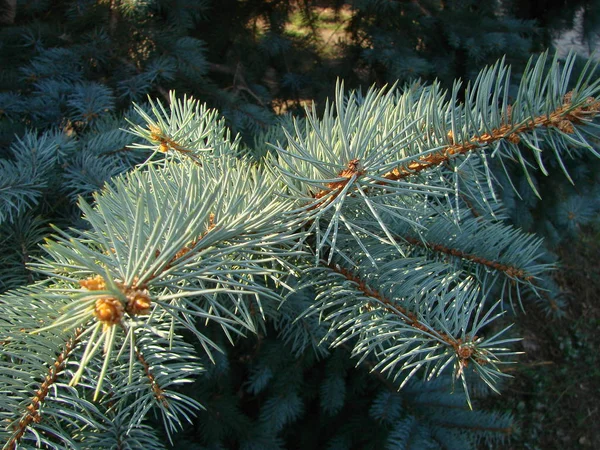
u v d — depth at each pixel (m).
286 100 0.88
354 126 0.23
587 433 1.05
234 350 0.67
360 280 0.26
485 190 0.40
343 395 0.63
